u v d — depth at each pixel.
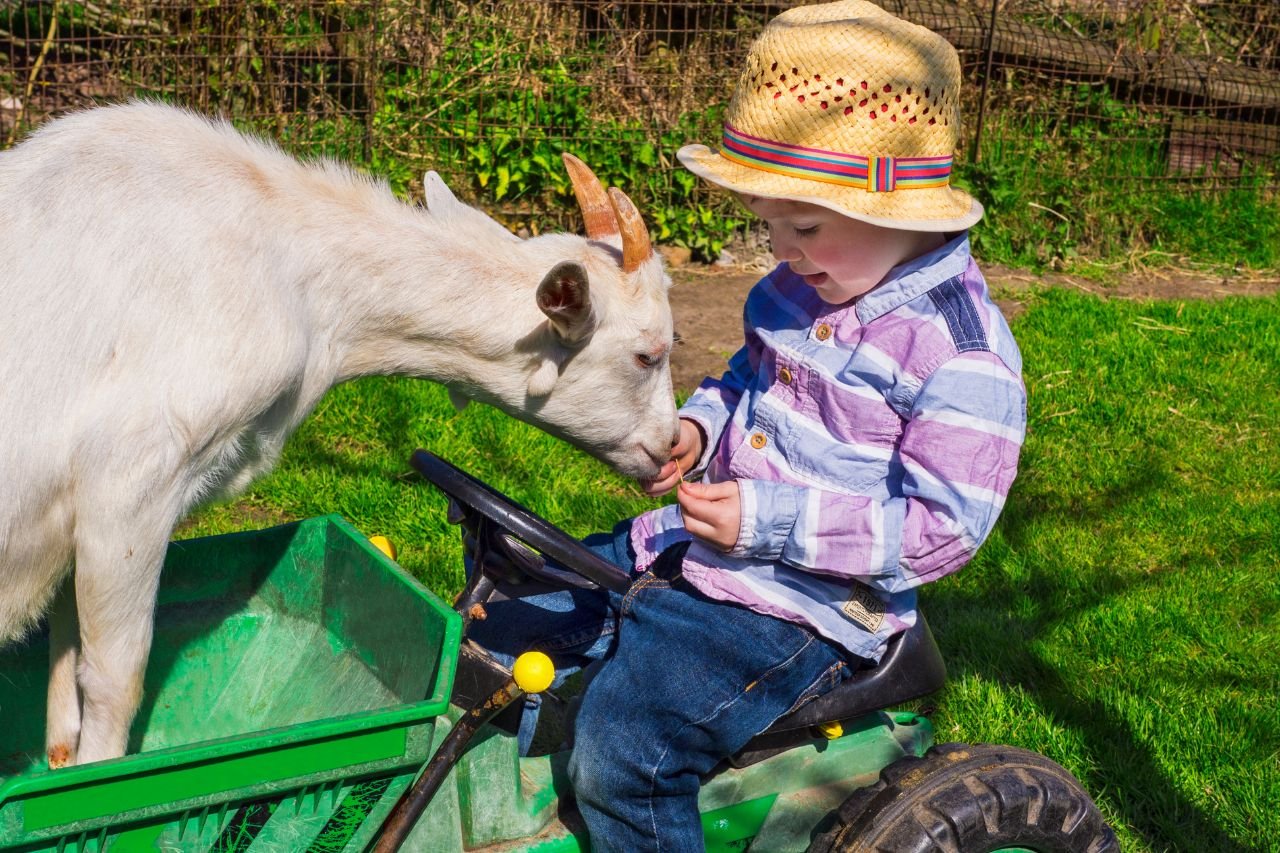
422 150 8.06
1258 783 3.55
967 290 2.53
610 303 2.88
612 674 2.48
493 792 2.40
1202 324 7.41
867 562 2.41
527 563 2.55
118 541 2.42
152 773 1.87
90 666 2.50
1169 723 3.79
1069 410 6.11
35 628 2.66
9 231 2.40
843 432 2.57
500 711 2.30
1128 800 3.49
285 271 2.61
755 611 2.50
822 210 2.49
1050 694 3.96
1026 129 9.31
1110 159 9.28
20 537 2.41
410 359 2.87
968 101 9.23
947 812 2.41
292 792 2.03
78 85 7.88
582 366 2.89
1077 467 5.54
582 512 4.82
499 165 8.08
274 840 2.07
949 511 2.38
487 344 2.84
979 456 2.38
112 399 2.38
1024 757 2.59
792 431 2.62
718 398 3.13
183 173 2.54
